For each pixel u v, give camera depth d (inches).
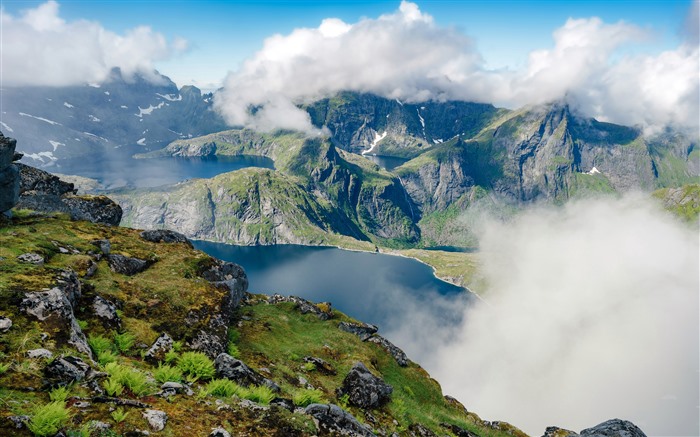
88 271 999.0
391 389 1136.2
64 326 608.1
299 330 1503.4
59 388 453.4
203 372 681.0
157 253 1379.2
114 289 968.9
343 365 1307.8
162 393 525.3
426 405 1365.7
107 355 652.7
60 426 385.1
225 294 1164.5
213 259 1502.2
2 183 1191.6
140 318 898.7
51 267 791.1
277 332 1386.6
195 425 468.1
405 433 1002.7
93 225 1460.4
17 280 672.4
